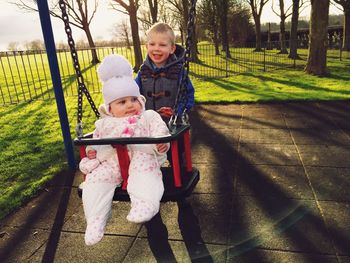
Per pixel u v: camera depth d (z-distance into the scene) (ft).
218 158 14.78
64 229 10.03
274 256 8.26
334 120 19.72
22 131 20.59
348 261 7.93
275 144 16.20
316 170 12.99
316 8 38.99
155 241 9.20
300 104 24.08
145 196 6.88
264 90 30.60
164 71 9.66
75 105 27.81
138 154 7.40
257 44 101.40
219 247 8.77
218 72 49.67
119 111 7.72
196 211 10.53
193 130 19.26
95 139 6.89
